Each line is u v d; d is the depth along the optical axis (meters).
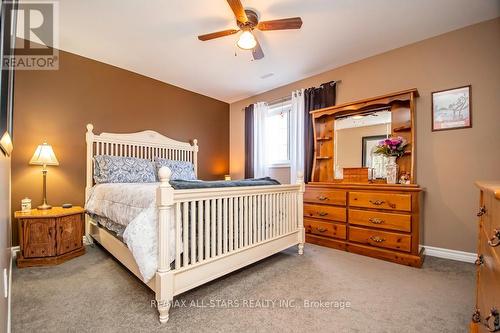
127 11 2.16
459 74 2.45
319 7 2.13
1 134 0.96
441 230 2.54
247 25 2.09
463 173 2.42
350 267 2.26
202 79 3.79
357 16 2.25
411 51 2.74
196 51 2.90
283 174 4.09
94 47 2.82
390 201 2.45
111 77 3.29
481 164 2.33
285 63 3.22
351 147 3.20
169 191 1.45
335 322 1.43
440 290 1.81
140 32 2.51
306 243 3.09
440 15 2.24
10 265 1.93
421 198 2.62
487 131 2.30
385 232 2.47
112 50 2.89
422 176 2.65
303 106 3.65
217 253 1.79
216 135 4.73
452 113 2.48
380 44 2.75
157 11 2.17
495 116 2.27
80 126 3.02
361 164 3.11
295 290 1.81
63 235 2.39
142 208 1.72
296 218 2.66
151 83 3.73
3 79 0.90
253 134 4.38
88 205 2.80
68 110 2.93
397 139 2.64
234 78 3.75
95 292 1.76
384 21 2.33
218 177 4.75
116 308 1.56
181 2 2.05
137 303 1.62
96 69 3.16
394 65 2.85
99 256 2.54
